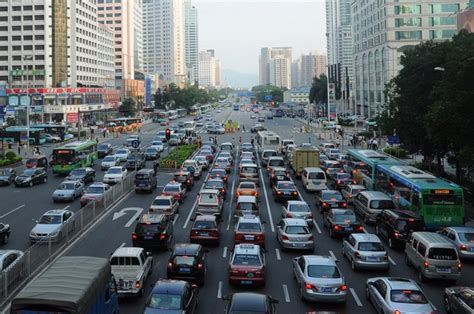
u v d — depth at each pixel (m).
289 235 27.64
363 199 36.59
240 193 41.84
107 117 165.25
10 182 52.81
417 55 50.66
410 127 50.59
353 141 90.06
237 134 115.06
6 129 91.12
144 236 27.34
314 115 178.75
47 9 155.88
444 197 31.58
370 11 141.38
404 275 24.58
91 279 15.02
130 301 20.70
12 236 31.64
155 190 47.91
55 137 96.81
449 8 122.81
